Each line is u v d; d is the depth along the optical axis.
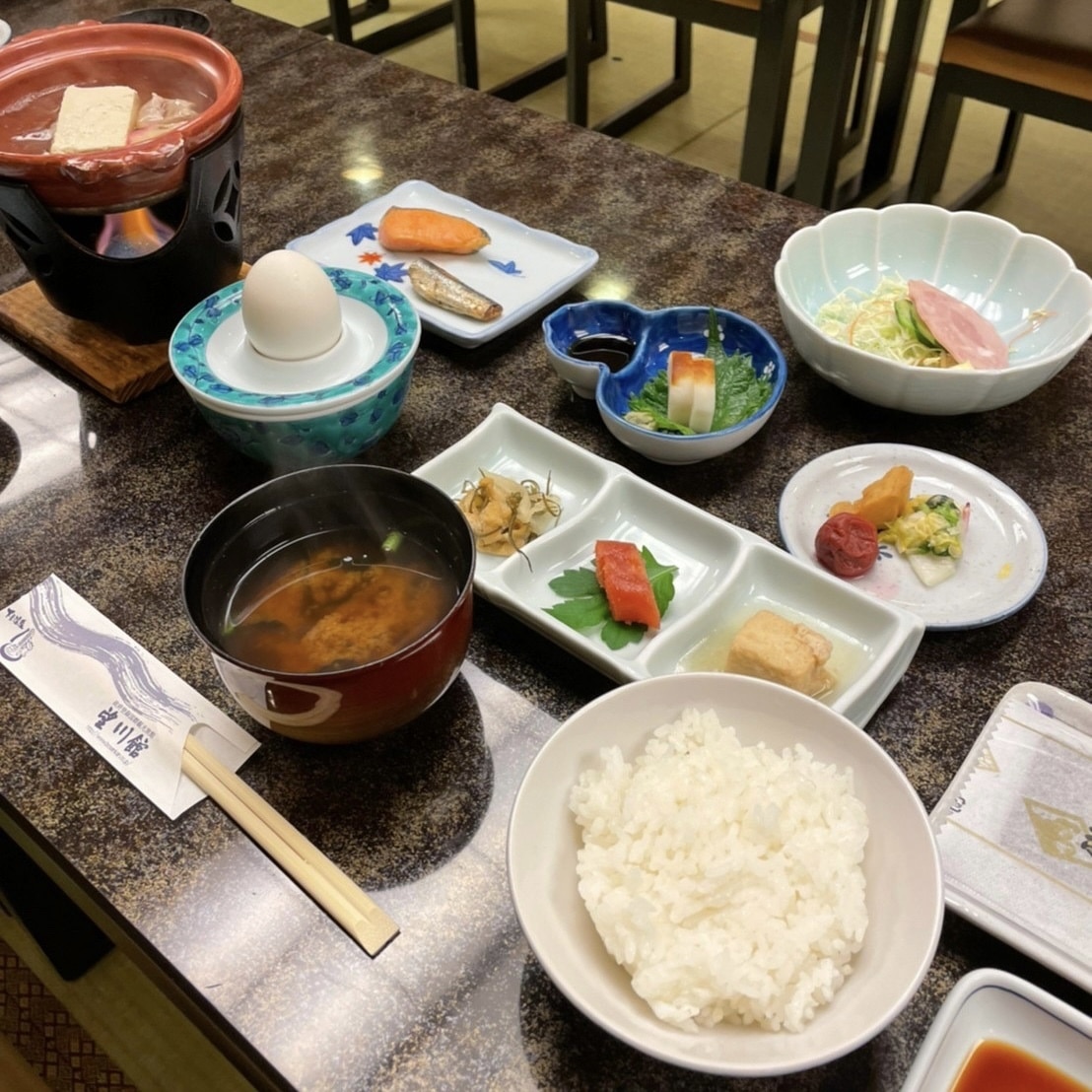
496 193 1.60
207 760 0.83
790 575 0.95
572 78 3.32
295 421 1.01
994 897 0.71
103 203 1.11
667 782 0.71
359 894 0.74
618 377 1.16
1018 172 3.33
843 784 0.70
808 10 2.56
